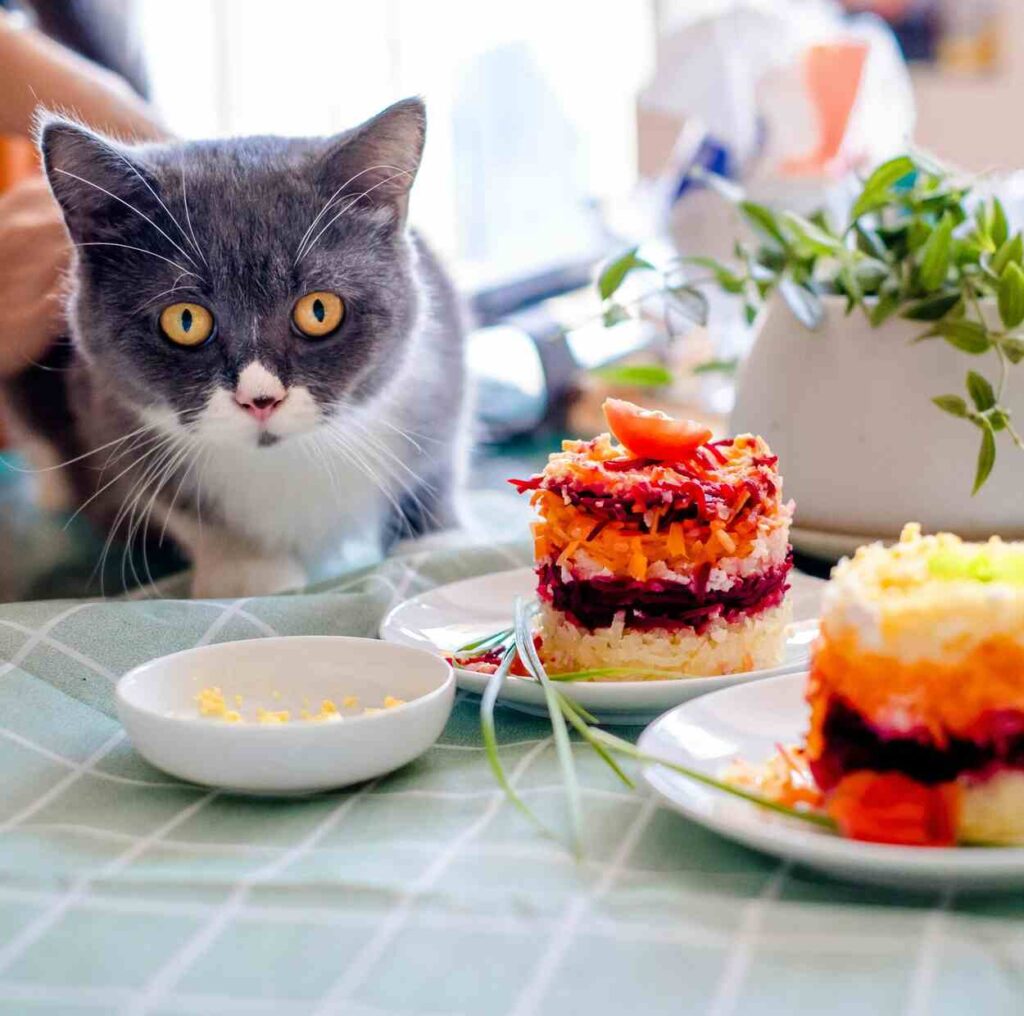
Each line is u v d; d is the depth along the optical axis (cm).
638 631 42
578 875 32
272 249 53
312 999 27
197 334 53
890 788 32
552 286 105
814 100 85
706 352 98
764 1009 27
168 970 28
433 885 31
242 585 61
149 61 108
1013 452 50
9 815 36
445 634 48
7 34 72
